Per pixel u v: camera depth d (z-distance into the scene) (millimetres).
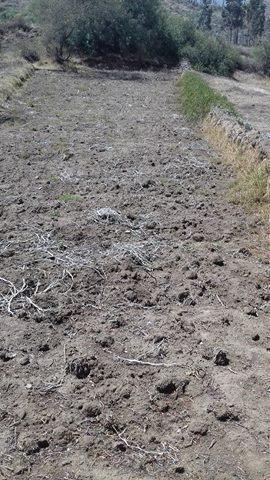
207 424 3977
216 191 8938
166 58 31438
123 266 6051
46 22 27328
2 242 6562
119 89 20562
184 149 11477
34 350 4723
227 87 23234
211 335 5008
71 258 6195
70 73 24828
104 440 3834
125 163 10242
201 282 5883
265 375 4516
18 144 11430
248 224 7570
